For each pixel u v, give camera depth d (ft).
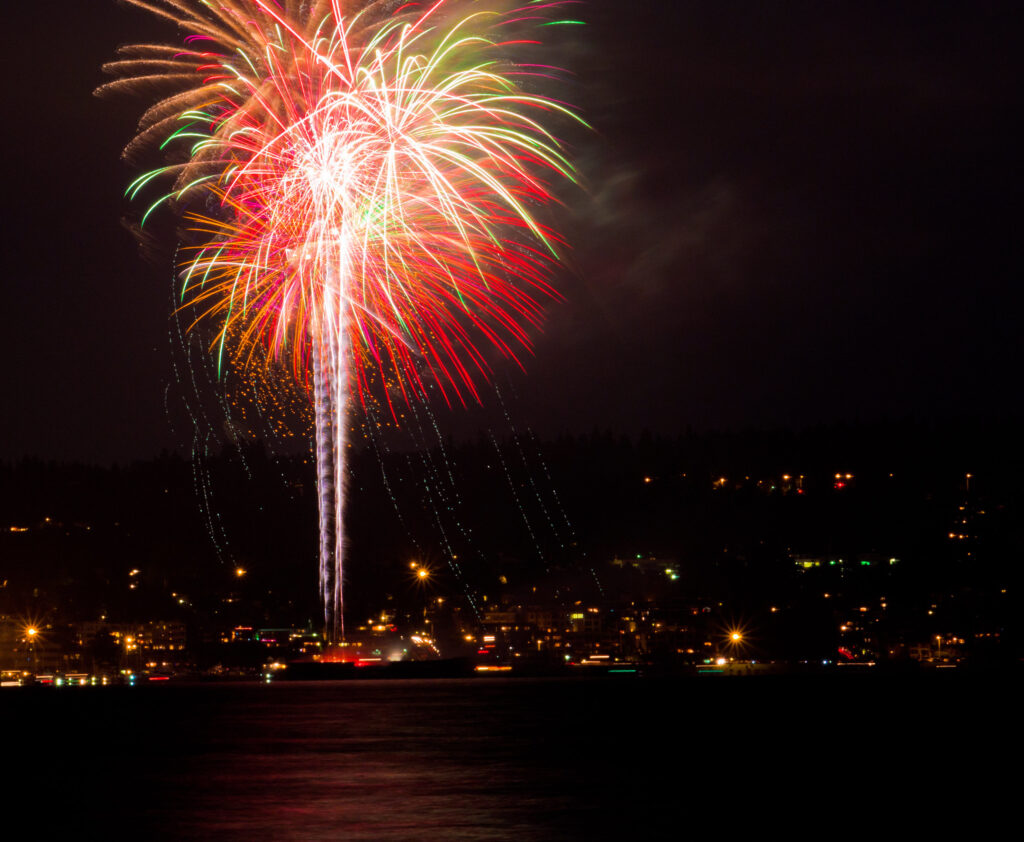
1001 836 133.80
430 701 449.89
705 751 229.25
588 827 138.41
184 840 131.95
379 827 138.92
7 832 138.31
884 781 179.93
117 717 357.61
